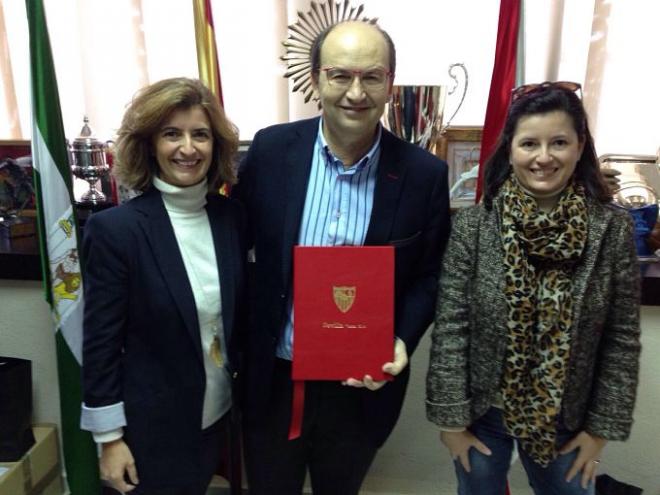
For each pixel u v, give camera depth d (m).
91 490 1.53
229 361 1.08
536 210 0.94
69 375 1.46
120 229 0.95
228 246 1.04
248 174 1.11
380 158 1.04
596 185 0.97
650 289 1.35
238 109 1.86
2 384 1.44
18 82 1.89
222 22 1.80
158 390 1.00
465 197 1.60
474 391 1.03
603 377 0.99
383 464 1.68
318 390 1.12
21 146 1.65
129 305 0.98
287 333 1.09
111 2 1.79
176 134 0.96
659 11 1.68
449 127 1.63
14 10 1.83
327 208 1.04
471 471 1.12
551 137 0.91
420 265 1.11
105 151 1.65
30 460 1.50
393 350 1.02
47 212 1.38
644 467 1.54
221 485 1.75
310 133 1.07
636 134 1.77
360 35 0.92
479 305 0.99
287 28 1.67
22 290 1.56
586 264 0.93
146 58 1.84
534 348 0.96
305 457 1.22
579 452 1.03
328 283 1.00
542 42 1.74
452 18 1.77
